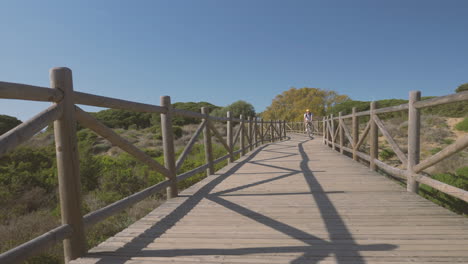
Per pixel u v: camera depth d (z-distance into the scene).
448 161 8.53
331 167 5.56
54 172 9.35
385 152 10.98
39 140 18.72
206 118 5.02
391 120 21.11
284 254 1.81
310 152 8.66
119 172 8.77
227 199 3.35
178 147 17.95
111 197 7.38
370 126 5.04
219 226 2.41
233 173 5.25
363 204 2.95
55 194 7.92
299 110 49.41
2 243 4.72
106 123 36.41
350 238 2.05
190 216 2.71
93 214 2.00
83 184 8.30
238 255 1.82
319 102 49.12
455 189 2.45
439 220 2.41
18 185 7.46
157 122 37.50
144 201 6.89
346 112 35.56
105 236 4.96
